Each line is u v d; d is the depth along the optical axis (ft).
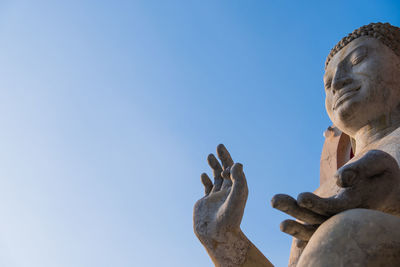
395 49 17.61
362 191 9.29
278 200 9.07
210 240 13.66
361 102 16.69
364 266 7.70
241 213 13.37
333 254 7.98
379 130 16.55
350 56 17.60
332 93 17.72
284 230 9.53
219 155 15.23
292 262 14.40
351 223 8.25
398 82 17.04
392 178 9.57
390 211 9.61
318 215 9.16
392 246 7.83
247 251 13.71
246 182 13.41
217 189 14.76
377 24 18.04
